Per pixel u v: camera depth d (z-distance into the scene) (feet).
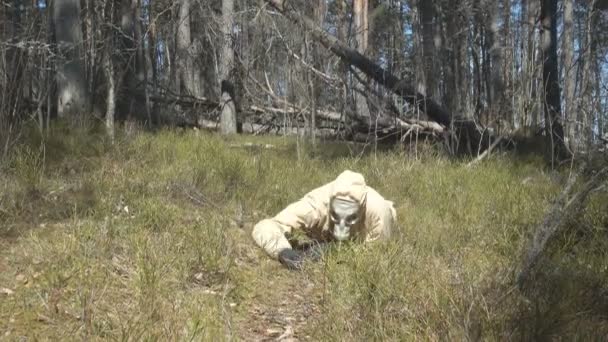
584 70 37.45
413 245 16.65
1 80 23.95
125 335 10.30
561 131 37.83
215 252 14.88
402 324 11.45
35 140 24.66
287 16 38.22
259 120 58.23
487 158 33.99
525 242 16.30
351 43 52.54
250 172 23.62
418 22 57.21
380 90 46.01
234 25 53.31
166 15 75.97
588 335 11.14
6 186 18.07
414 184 24.73
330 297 12.96
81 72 35.32
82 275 12.94
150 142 27.55
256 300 13.47
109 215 16.20
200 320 11.15
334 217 15.30
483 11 69.87
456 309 11.54
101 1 36.99
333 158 31.30
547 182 27.32
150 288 12.41
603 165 16.11
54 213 17.31
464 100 54.34
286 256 15.47
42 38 31.48
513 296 12.50
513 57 75.72
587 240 17.48
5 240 15.08
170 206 18.48
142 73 54.90
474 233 18.17
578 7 74.74
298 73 38.40
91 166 22.90
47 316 11.38
